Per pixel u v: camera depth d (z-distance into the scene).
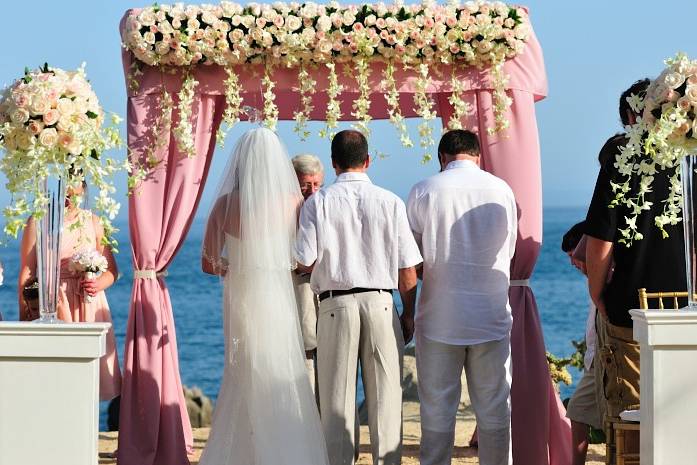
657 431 4.69
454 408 6.00
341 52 6.91
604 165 5.76
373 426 5.86
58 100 4.89
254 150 5.98
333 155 6.02
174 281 60.97
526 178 7.07
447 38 6.86
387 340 5.84
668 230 5.70
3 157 4.96
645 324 4.73
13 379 4.80
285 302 5.95
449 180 5.98
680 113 4.80
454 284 5.93
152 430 7.00
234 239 5.96
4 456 4.79
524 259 7.04
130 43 6.86
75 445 4.80
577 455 6.47
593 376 6.40
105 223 5.05
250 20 6.82
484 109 7.08
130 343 7.07
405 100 8.24
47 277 5.00
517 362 6.96
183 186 7.08
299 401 5.89
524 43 7.00
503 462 6.02
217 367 37.59
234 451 5.93
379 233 5.86
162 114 7.05
